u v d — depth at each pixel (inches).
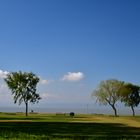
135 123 3011.8
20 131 1806.1
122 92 6318.9
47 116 5039.4
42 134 1631.4
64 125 2508.6
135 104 6628.9
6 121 3147.1
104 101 6373.0
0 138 1407.5
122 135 1683.1
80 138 1470.2
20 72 5359.3
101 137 1525.6
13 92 5324.8
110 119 4010.8
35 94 5344.5
